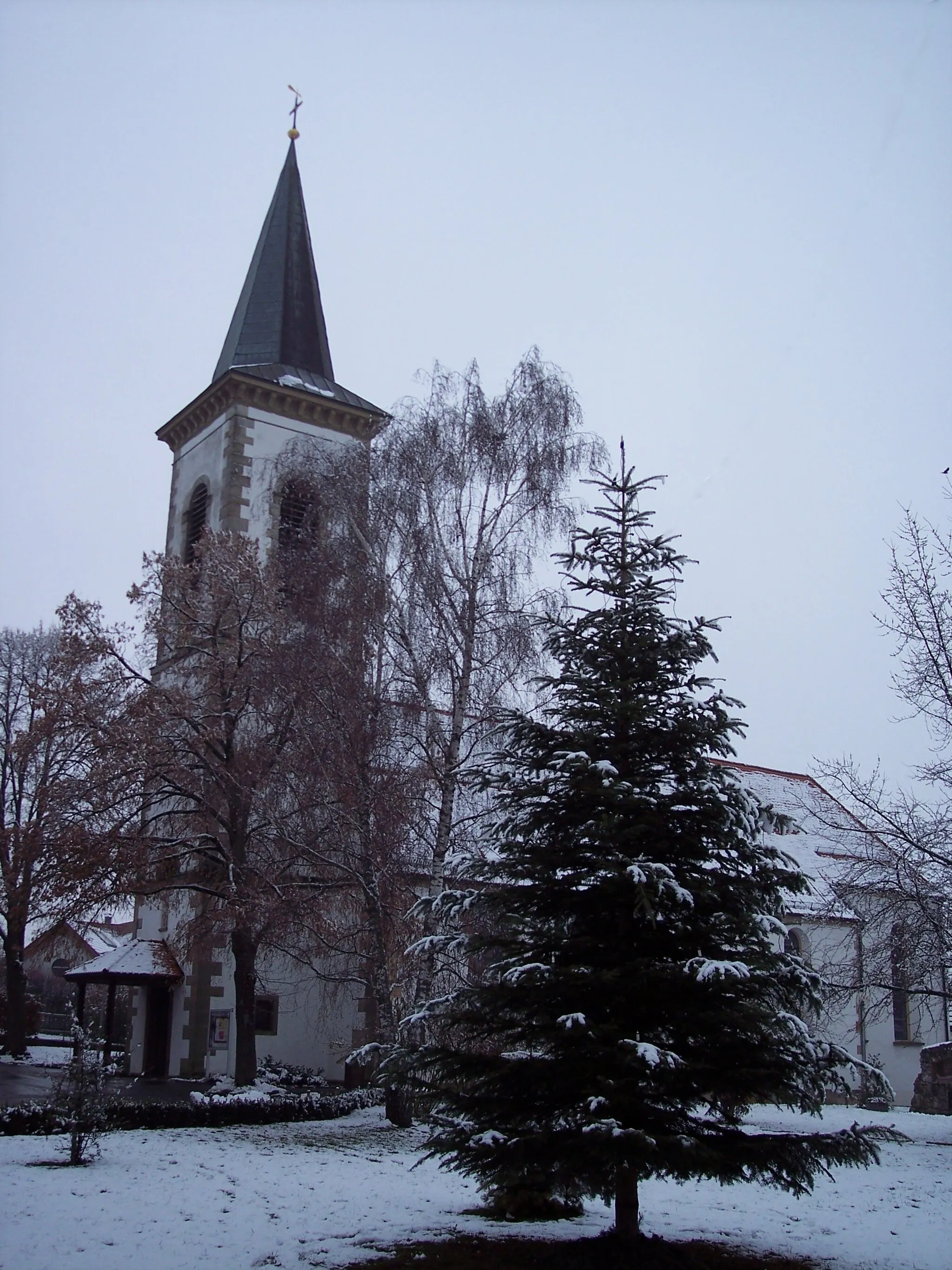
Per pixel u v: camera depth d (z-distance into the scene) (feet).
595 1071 35.88
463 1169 40.52
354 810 74.23
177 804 93.15
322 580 79.87
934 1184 59.77
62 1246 39.40
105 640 89.76
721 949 38.04
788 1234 45.24
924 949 74.08
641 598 41.57
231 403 120.06
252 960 87.92
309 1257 39.11
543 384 81.00
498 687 74.54
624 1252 37.32
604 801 38.29
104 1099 58.65
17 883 95.25
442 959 70.69
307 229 138.21
